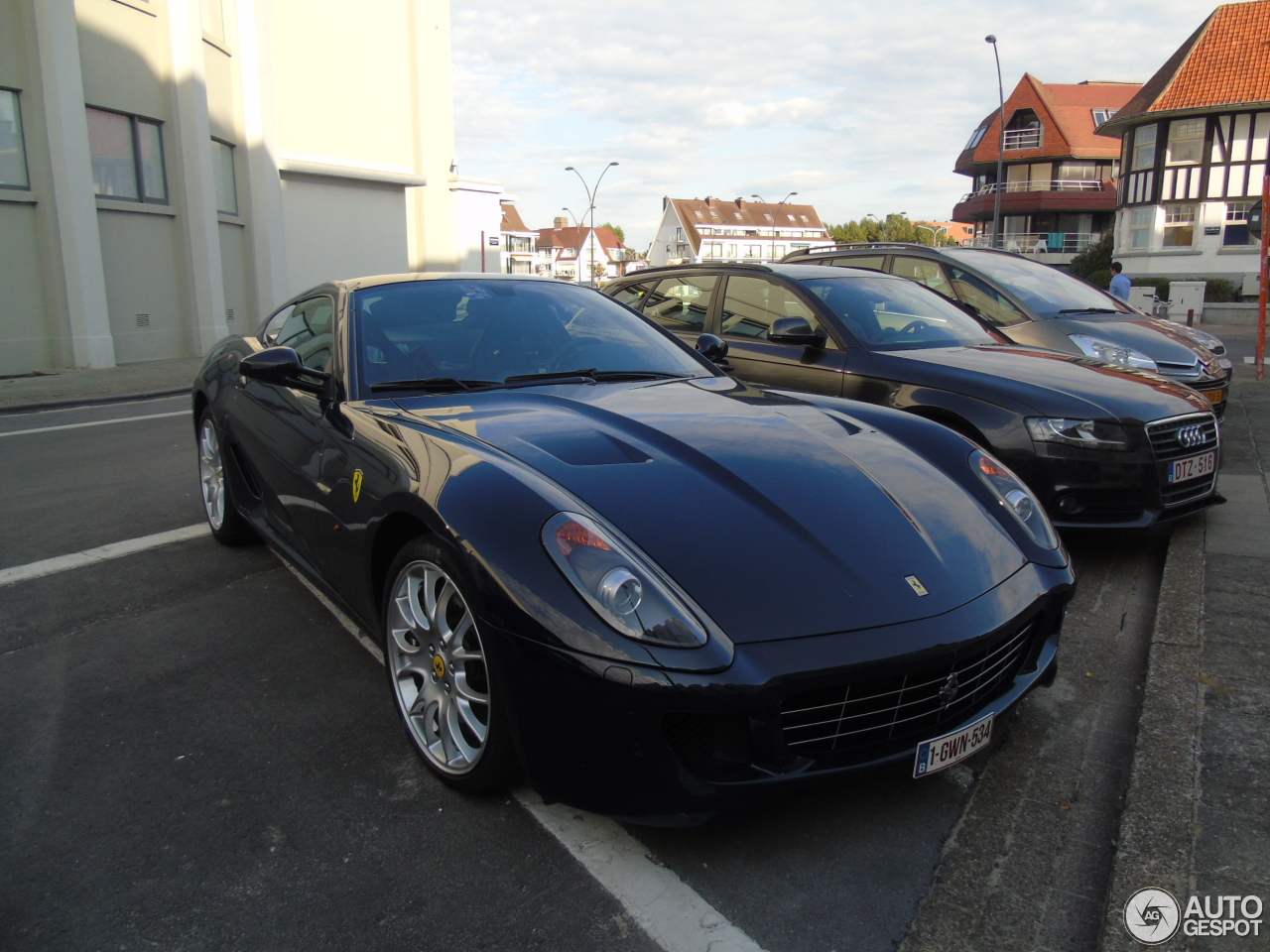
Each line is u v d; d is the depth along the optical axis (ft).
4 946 5.82
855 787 7.76
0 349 40.78
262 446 11.29
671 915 6.14
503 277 12.07
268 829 7.07
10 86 40.42
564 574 6.35
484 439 8.01
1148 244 110.11
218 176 57.16
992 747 8.47
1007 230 164.35
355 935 5.93
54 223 42.24
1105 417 12.75
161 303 49.83
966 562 7.32
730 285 18.02
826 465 8.05
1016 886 6.52
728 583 6.44
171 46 48.98
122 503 17.12
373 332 10.21
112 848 6.83
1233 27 107.14
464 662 7.29
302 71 70.54
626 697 5.98
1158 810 6.98
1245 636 10.02
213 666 9.97
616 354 10.94
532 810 7.31
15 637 10.77
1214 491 14.32
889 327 16.01
